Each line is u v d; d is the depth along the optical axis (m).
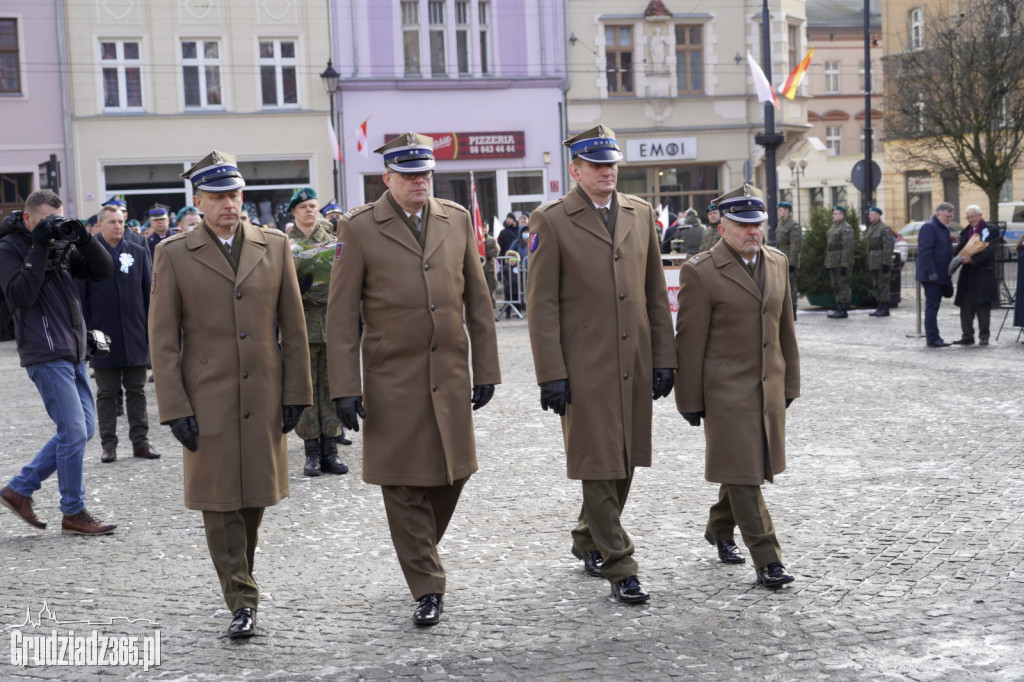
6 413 12.68
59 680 4.79
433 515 5.72
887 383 12.50
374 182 33.09
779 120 35.34
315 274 8.75
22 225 7.22
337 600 5.76
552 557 6.36
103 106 31.33
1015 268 20.27
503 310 23.92
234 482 5.32
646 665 4.69
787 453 9.06
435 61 33.31
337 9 32.38
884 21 44.59
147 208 31.84
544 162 33.97
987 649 4.74
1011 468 8.12
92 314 9.66
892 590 5.54
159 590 6.03
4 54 30.59
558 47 33.88
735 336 5.86
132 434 9.94
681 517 7.13
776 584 5.64
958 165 30.64
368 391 5.54
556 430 10.49
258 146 32.25
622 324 5.75
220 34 31.77
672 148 34.78
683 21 34.62
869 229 21.00
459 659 4.85
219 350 5.40
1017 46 29.09
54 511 7.96
